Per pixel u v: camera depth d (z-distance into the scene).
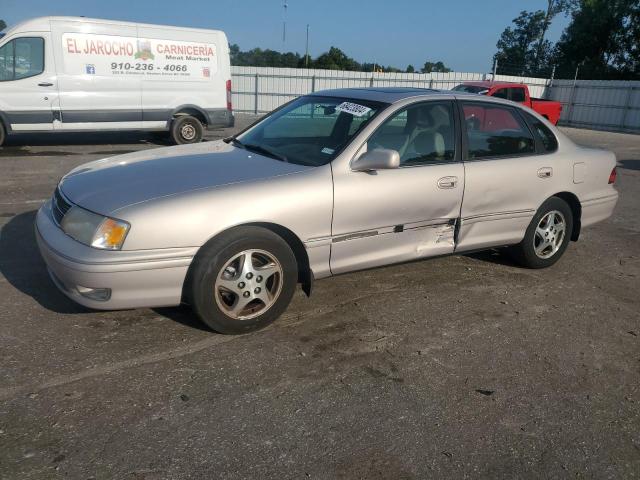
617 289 4.84
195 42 11.78
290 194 3.50
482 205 4.43
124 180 3.49
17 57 10.23
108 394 2.86
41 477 2.28
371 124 3.93
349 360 3.36
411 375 3.24
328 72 26.05
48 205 3.82
